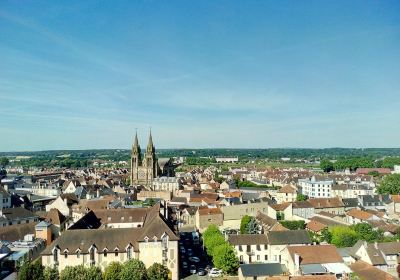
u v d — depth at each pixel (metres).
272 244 167.62
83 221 171.12
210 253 167.62
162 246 142.12
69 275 123.94
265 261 168.12
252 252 167.88
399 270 144.62
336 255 142.12
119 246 140.88
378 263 145.75
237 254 167.00
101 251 138.88
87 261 137.75
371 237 179.62
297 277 112.44
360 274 128.50
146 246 141.50
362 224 190.00
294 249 144.25
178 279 144.50
